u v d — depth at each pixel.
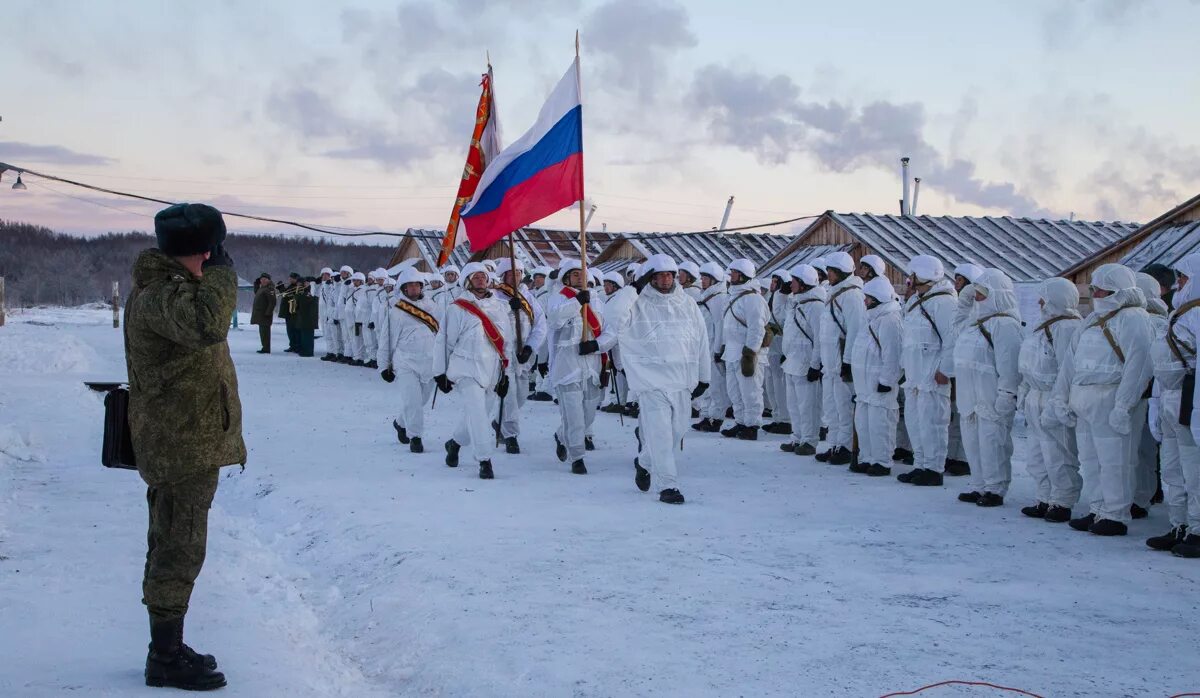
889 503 8.80
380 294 23.22
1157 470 8.82
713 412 13.89
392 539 7.26
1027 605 5.72
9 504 7.97
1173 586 6.13
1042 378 8.06
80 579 5.85
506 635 5.18
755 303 12.72
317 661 5.00
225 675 4.45
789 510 8.42
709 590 5.98
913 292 10.06
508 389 11.05
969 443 8.93
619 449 12.11
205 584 6.05
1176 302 7.17
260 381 19.94
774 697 4.36
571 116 10.14
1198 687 4.47
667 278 8.88
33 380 16.31
